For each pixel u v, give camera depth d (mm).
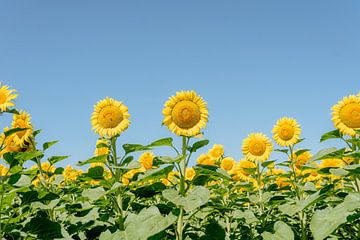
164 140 1941
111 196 2057
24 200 1951
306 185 2408
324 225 1682
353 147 2008
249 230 2484
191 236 2000
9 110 2070
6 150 2342
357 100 2154
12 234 1960
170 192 1733
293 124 2840
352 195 1673
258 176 2723
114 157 2127
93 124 2225
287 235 2059
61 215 2646
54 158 2404
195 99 2047
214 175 1949
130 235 1782
